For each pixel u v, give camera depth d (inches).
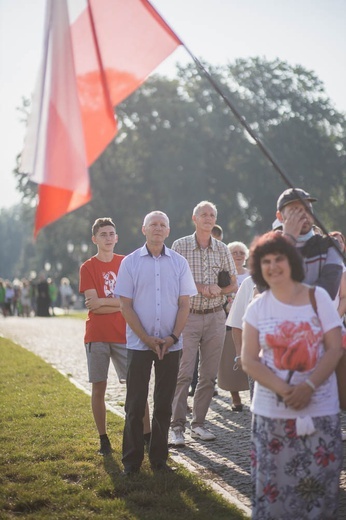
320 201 2106.3
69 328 957.2
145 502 206.7
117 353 267.3
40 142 183.5
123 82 193.6
